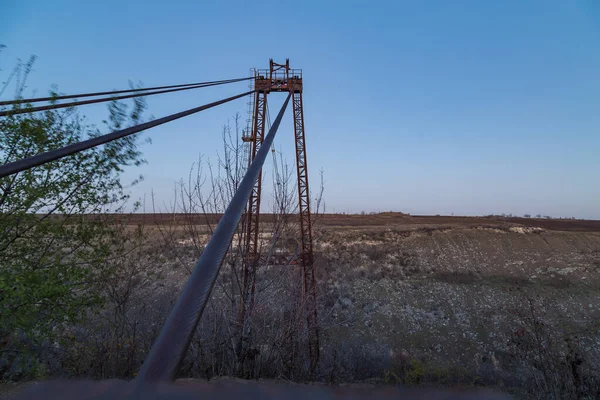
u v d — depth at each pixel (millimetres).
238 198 2746
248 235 9273
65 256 7934
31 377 6469
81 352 7285
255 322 7453
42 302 7277
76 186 8125
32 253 7652
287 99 11508
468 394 2605
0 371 6781
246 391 2146
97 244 8398
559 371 7559
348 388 2611
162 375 1221
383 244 46812
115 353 7258
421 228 53625
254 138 19422
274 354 7035
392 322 27703
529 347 8633
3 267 6910
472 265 42000
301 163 24016
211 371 6262
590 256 44438
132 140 8852
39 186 7730
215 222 8688
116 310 8328
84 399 1521
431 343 25500
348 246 44594
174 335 1354
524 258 44250
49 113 7992
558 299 31750
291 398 2252
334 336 21312
